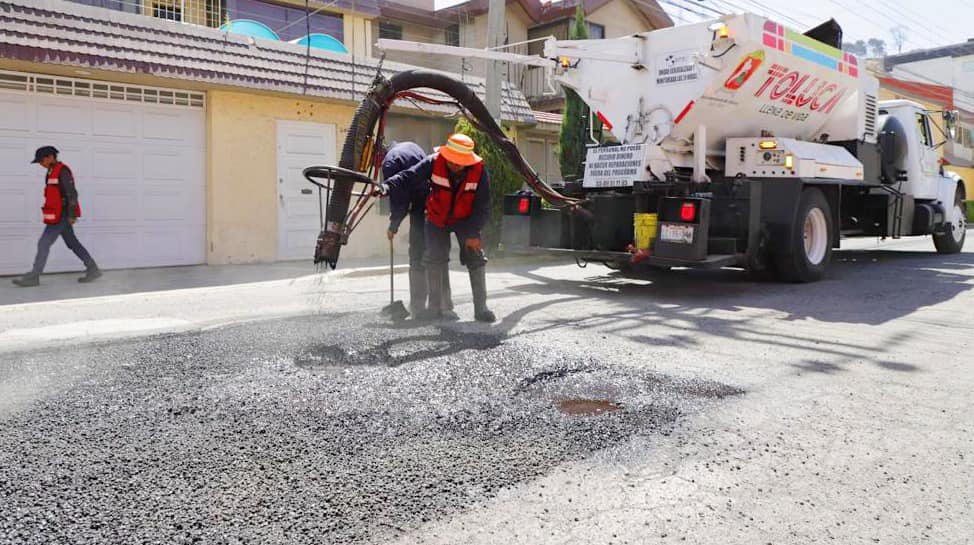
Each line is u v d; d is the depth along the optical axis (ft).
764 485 9.00
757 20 25.85
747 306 23.07
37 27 29.84
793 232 27.50
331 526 7.75
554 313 21.47
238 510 8.09
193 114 36.14
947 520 8.13
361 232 41.24
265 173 38.06
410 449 9.96
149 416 11.27
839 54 30.73
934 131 41.22
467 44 66.23
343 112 40.81
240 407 11.69
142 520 7.82
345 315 20.95
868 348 16.76
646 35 27.43
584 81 29.48
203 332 18.02
